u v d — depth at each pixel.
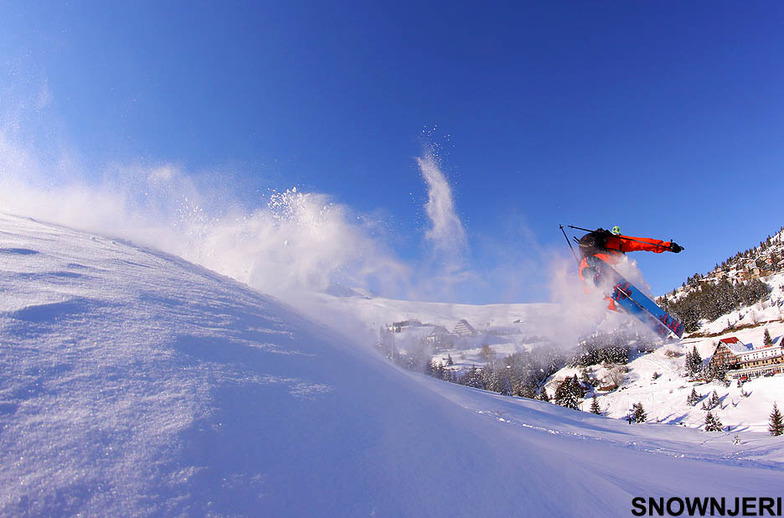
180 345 2.54
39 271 3.07
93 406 1.72
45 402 1.64
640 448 8.53
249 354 2.81
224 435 1.84
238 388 2.27
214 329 3.04
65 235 5.08
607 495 2.90
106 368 2.02
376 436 2.41
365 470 2.04
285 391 2.46
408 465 2.25
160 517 1.34
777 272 87.62
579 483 2.96
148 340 2.45
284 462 1.85
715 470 5.56
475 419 3.89
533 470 2.87
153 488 1.44
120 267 4.00
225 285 5.14
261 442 1.91
